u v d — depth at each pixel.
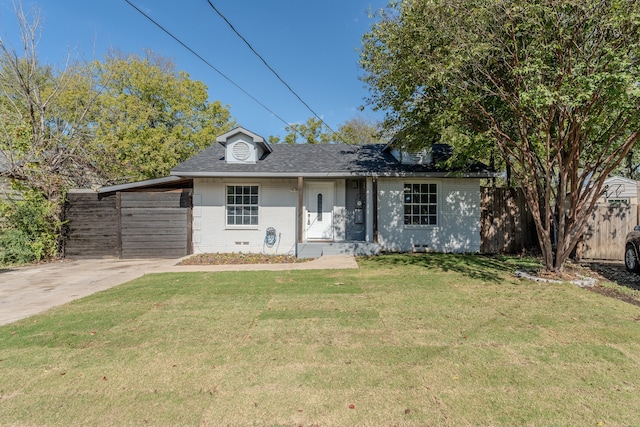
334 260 8.73
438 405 2.29
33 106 11.38
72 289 5.86
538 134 6.18
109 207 10.04
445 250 10.25
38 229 9.29
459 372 2.76
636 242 6.93
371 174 9.73
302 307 4.65
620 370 2.78
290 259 9.25
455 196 10.26
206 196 10.33
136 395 2.46
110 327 3.91
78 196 9.94
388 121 9.27
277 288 5.76
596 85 4.53
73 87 14.60
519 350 3.18
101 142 13.94
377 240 9.82
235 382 2.63
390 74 7.11
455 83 5.87
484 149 7.53
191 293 5.46
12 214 8.98
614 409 2.23
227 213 10.48
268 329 3.80
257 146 10.61
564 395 2.40
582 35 4.90
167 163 18.25
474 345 3.30
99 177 13.05
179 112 20.39
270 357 3.08
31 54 10.84
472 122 6.83
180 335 3.64
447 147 11.25
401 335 3.58
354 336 3.57
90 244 9.92
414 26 6.11
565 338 3.46
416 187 10.36
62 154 10.90
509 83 6.05
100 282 6.43
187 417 2.18
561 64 5.10
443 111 6.57
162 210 10.16
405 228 10.27
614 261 8.59
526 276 6.35
